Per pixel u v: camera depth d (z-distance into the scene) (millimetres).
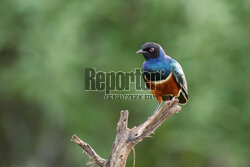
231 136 17938
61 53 15875
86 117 17828
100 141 18641
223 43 16234
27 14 16547
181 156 20656
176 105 7793
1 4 17344
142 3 17422
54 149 20500
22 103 20656
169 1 16156
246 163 19750
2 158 21141
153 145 20203
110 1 16859
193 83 16531
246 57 17047
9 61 18281
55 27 16156
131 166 20625
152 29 17469
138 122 18688
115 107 18547
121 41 17797
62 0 16422
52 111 17250
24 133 21047
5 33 17359
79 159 19031
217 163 20984
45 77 16328
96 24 17672
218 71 16562
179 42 16156
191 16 15672
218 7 15602
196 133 17375
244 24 16766
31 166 20516
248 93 17406
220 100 16656
